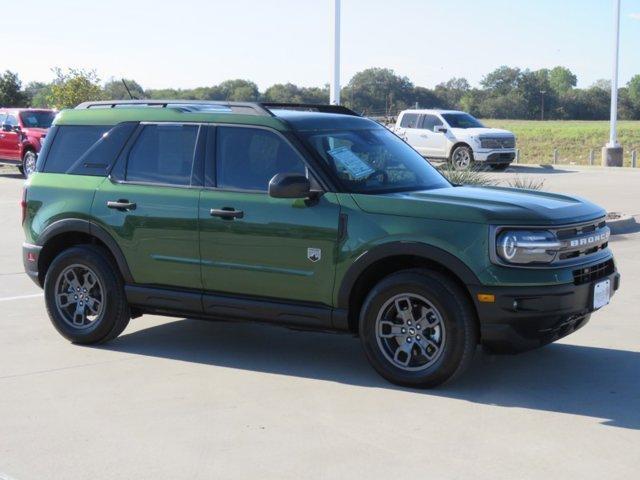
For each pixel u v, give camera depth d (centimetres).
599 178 2525
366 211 643
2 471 501
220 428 565
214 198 696
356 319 668
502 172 2828
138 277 736
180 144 726
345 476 486
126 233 734
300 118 705
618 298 934
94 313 767
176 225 710
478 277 604
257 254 680
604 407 598
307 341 785
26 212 790
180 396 630
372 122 764
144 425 571
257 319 692
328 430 559
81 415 591
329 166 670
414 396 624
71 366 707
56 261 767
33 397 629
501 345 614
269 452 523
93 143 771
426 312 631
